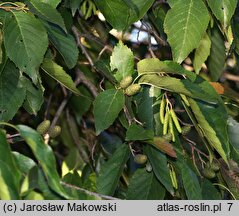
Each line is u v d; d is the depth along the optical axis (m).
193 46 1.41
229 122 1.54
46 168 1.21
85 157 1.81
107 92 1.44
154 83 1.45
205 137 1.48
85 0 1.64
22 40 1.36
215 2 1.40
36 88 1.45
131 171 1.66
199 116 1.44
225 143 1.45
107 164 1.47
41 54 1.36
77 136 1.81
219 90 1.51
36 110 1.46
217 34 1.61
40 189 1.25
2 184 1.18
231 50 1.57
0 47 1.38
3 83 1.42
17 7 1.38
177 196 1.52
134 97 1.48
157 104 1.48
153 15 1.59
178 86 1.42
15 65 1.42
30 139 1.22
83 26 1.68
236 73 2.01
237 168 1.51
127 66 1.47
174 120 1.46
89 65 1.70
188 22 1.41
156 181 1.49
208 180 1.51
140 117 1.47
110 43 1.67
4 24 1.36
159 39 1.61
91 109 1.81
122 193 1.60
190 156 1.56
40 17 1.37
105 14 1.48
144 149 1.45
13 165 1.19
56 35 1.44
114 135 1.68
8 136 1.40
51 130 1.47
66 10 1.54
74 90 1.46
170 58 1.77
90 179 1.51
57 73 1.44
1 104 1.42
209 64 1.65
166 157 1.45
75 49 1.45
